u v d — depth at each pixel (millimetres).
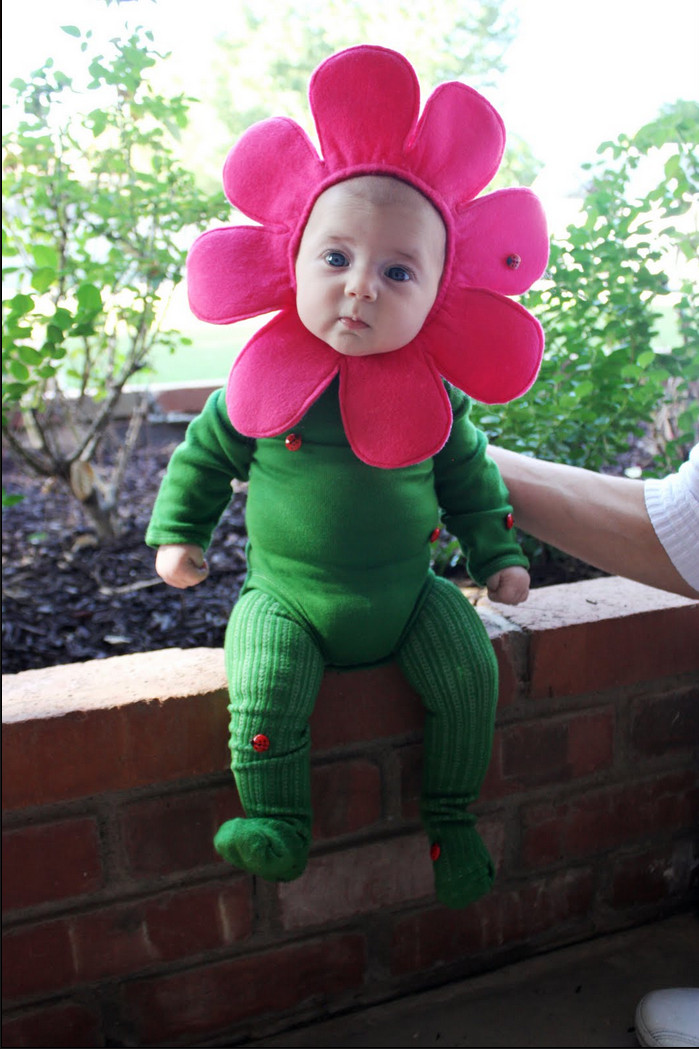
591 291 1784
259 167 1063
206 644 1612
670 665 1452
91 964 1247
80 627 1676
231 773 1235
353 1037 1361
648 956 1513
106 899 1229
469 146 1040
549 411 1682
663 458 1885
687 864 1599
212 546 2033
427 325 1093
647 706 1473
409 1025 1382
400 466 1082
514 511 1304
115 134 1948
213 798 1237
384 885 1376
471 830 1202
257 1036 1366
